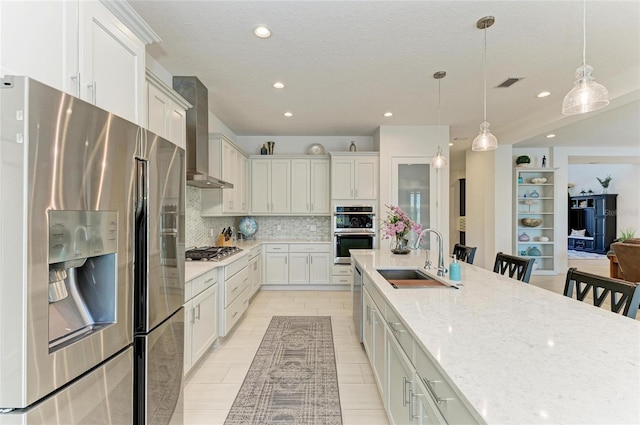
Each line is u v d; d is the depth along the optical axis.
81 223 1.04
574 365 0.94
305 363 2.74
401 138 4.98
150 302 1.44
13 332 0.84
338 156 5.13
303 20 2.22
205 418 2.01
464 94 3.65
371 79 3.22
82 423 1.04
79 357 1.03
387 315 1.81
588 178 10.95
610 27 2.32
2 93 0.83
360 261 3.05
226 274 3.08
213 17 2.18
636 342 1.11
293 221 5.73
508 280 2.18
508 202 6.14
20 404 0.85
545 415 0.70
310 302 4.60
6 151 0.83
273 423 1.96
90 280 1.19
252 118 4.58
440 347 1.07
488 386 0.82
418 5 2.06
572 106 1.88
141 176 1.40
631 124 5.07
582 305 1.57
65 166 0.96
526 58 2.80
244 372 2.59
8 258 0.83
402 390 1.49
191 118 3.14
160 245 1.54
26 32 1.04
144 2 2.01
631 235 6.83
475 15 2.17
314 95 3.67
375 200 5.11
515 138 5.22
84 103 1.04
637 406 0.73
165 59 2.79
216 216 4.32
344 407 2.13
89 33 1.33
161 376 1.56
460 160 8.18
